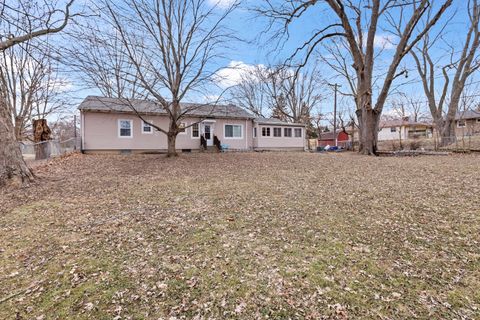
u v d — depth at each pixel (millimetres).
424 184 6145
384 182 6566
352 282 2400
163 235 3562
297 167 9922
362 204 4750
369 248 3055
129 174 8648
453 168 8297
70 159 12844
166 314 2053
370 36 14125
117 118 16359
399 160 11469
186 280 2506
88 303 2199
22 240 3475
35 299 2266
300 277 2504
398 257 2826
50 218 4309
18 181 6652
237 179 7555
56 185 6828
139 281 2502
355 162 11125
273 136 22766
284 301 2170
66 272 2682
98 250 3160
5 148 6555
